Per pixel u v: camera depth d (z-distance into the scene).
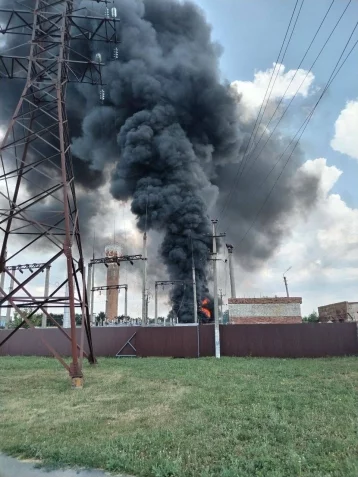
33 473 4.45
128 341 22.59
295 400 7.95
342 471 4.13
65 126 13.80
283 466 4.32
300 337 21.02
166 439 5.36
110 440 5.41
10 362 18.05
